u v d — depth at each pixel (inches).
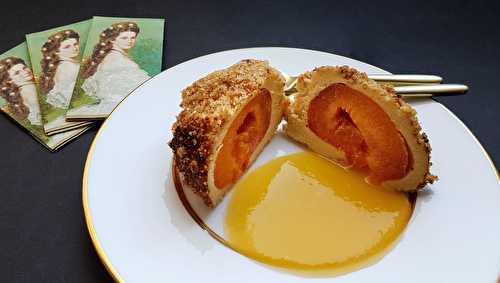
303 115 5.9
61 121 6.2
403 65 7.3
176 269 4.5
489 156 5.6
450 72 7.2
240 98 5.3
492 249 4.7
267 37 7.8
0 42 7.5
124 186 5.2
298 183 5.5
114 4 8.3
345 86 5.5
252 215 5.1
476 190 5.2
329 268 4.6
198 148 5.0
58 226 5.2
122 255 4.5
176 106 6.1
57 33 7.6
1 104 6.4
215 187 5.2
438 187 5.3
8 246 5.0
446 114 6.0
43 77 6.8
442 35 7.9
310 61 6.8
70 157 5.9
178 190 5.2
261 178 5.6
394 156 5.3
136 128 5.8
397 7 8.4
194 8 8.3
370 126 5.4
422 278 4.5
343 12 8.3
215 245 4.7
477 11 8.3
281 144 6.1
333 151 5.9
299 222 5.1
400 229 5.0
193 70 6.6
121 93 6.5
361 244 4.9
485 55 7.5
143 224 4.8
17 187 5.5
